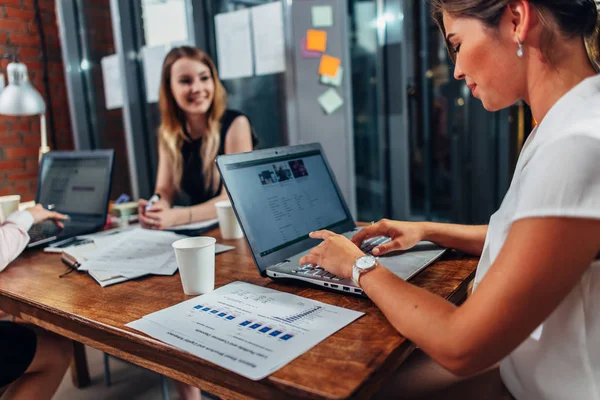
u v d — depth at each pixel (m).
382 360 0.61
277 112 2.84
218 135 2.22
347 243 0.86
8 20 3.08
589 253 0.55
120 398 1.88
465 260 1.03
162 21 3.03
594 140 0.55
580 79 0.66
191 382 0.68
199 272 0.89
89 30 3.43
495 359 0.58
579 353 0.64
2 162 3.08
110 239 1.41
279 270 0.95
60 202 1.75
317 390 0.55
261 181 1.06
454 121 2.82
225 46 2.78
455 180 2.87
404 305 0.66
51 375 1.34
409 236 1.05
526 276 0.55
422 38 2.64
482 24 0.68
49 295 0.96
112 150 1.64
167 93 2.23
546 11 0.64
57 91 3.40
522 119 2.43
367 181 2.78
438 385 0.82
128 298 0.91
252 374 0.59
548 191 0.56
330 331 0.71
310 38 2.48
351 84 2.61
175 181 2.28
